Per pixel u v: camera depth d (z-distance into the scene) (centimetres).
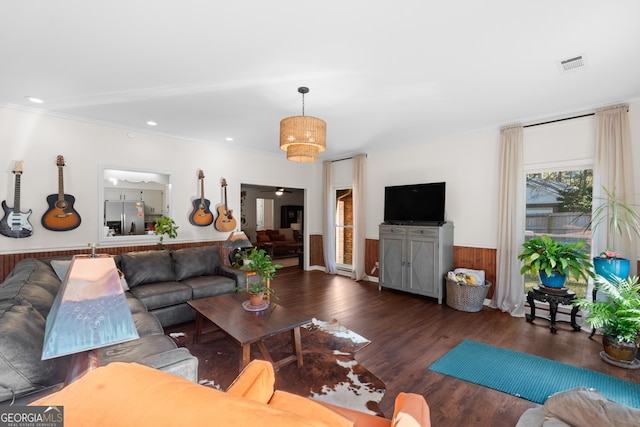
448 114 352
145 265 341
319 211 661
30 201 337
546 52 218
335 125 396
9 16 176
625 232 295
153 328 219
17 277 214
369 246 556
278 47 213
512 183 371
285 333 308
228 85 273
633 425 109
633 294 246
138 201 486
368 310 382
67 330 93
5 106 321
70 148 364
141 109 337
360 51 218
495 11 174
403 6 170
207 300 282
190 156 471
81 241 371
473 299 371
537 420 140
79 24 186
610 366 240
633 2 164
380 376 226
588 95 296
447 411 186
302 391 206
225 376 224
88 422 60
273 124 394
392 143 498
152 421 59
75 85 274
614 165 304
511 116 359
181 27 190
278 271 640
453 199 440
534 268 318
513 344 281
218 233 500
